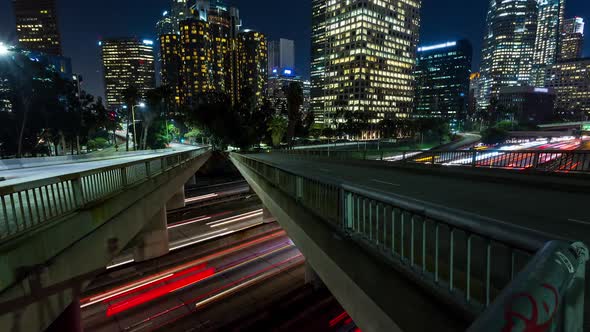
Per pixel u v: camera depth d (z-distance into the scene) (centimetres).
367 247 411
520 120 16400
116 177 1026
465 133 17825
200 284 2234
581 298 111
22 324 543
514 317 76
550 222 629
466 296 262
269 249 2814
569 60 19650
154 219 2619
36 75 6331
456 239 529
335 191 514
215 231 3234
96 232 837
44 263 612
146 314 1895
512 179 1216
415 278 323
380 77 16175
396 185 1207
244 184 5691
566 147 6944
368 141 13100
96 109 8238
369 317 371
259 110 10338
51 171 1941
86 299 2055
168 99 10106
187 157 2755
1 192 530
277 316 1867
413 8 17512
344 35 16100
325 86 17512
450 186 1153
